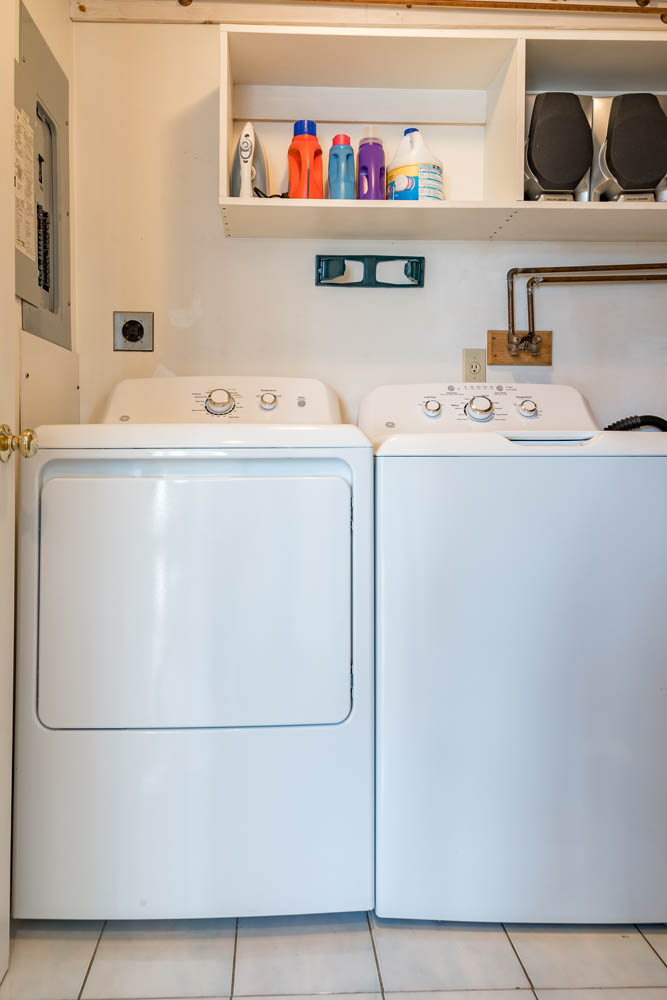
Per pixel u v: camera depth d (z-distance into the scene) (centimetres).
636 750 116
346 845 116
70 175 165
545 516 115
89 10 167
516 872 116
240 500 113
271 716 114
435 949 115
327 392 155
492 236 172
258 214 154
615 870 117
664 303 176
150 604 112
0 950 105
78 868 113
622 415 177
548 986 107
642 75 166
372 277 173
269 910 115
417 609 115
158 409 150
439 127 173
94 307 169
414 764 115
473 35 150
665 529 116
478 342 175
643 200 155
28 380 134
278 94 170
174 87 170
